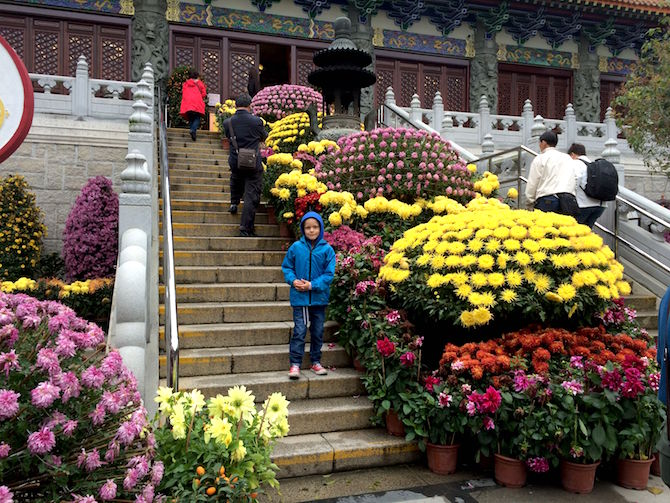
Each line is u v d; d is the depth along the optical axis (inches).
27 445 77.1
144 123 273.9
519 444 134.9
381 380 156.6
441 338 180.7
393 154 262.2
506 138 502.6
